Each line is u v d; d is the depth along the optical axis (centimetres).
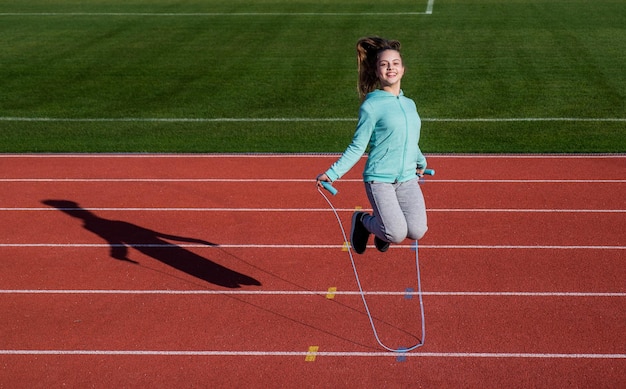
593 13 2095
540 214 870
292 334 619
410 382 553
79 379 567
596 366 569
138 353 598
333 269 732
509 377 557
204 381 561
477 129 1231
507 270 724
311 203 914
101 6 2344
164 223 862
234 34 1942
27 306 674
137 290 699
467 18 2067
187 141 1197
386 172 559
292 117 1316
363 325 630
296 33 1939
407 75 1552
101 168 1071
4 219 884
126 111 1362
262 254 771
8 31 2005
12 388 558
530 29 1922
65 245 805
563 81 1488
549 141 1162
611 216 862
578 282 698
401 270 727
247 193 955
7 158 1124
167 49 1800
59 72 1619
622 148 1120
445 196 934
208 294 688
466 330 619
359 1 2338
